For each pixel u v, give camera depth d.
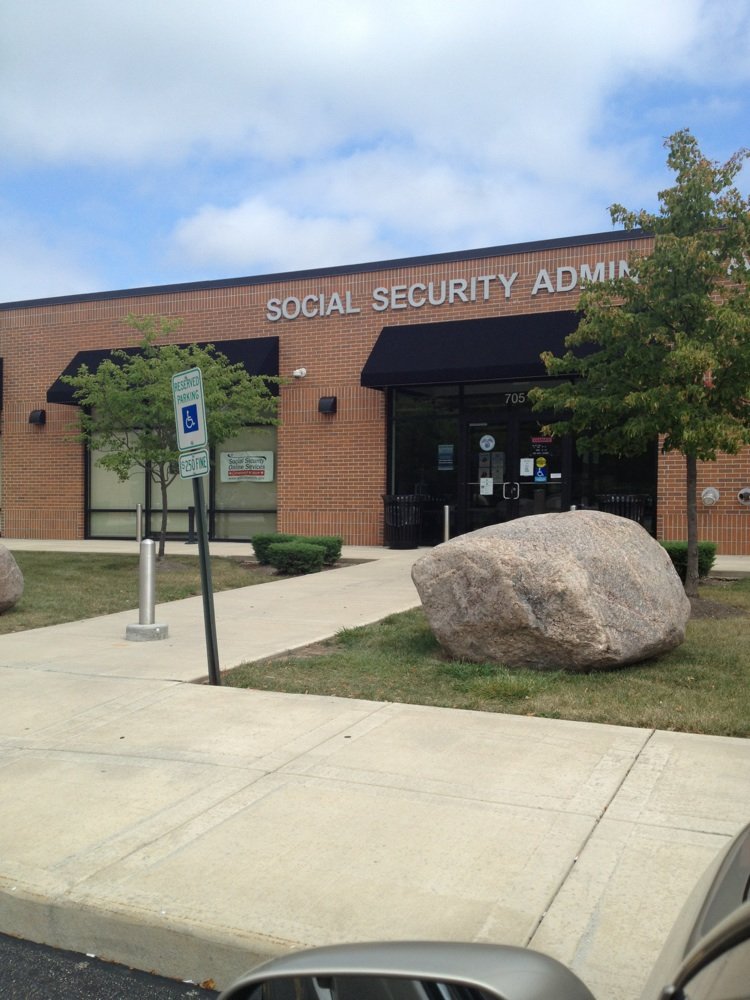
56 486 22.86
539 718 6.09
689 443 10.35
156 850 4.10
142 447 15.62
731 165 10.99
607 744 5.48
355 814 4.45
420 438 19.31
